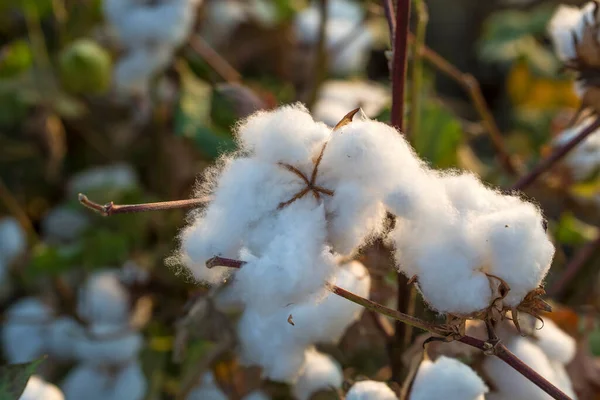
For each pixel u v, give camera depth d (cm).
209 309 92
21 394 86
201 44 129
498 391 86
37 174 145
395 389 86
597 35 90
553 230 123
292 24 154
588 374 100
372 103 133
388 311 77
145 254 123
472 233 75
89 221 134
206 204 77
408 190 74
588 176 107
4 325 125
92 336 111
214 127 111
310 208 74
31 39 144
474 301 75
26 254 131
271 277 73
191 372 97
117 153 147
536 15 170
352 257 85
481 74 198
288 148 74
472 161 137
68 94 144
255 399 95
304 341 88
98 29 146
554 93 155
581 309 106
